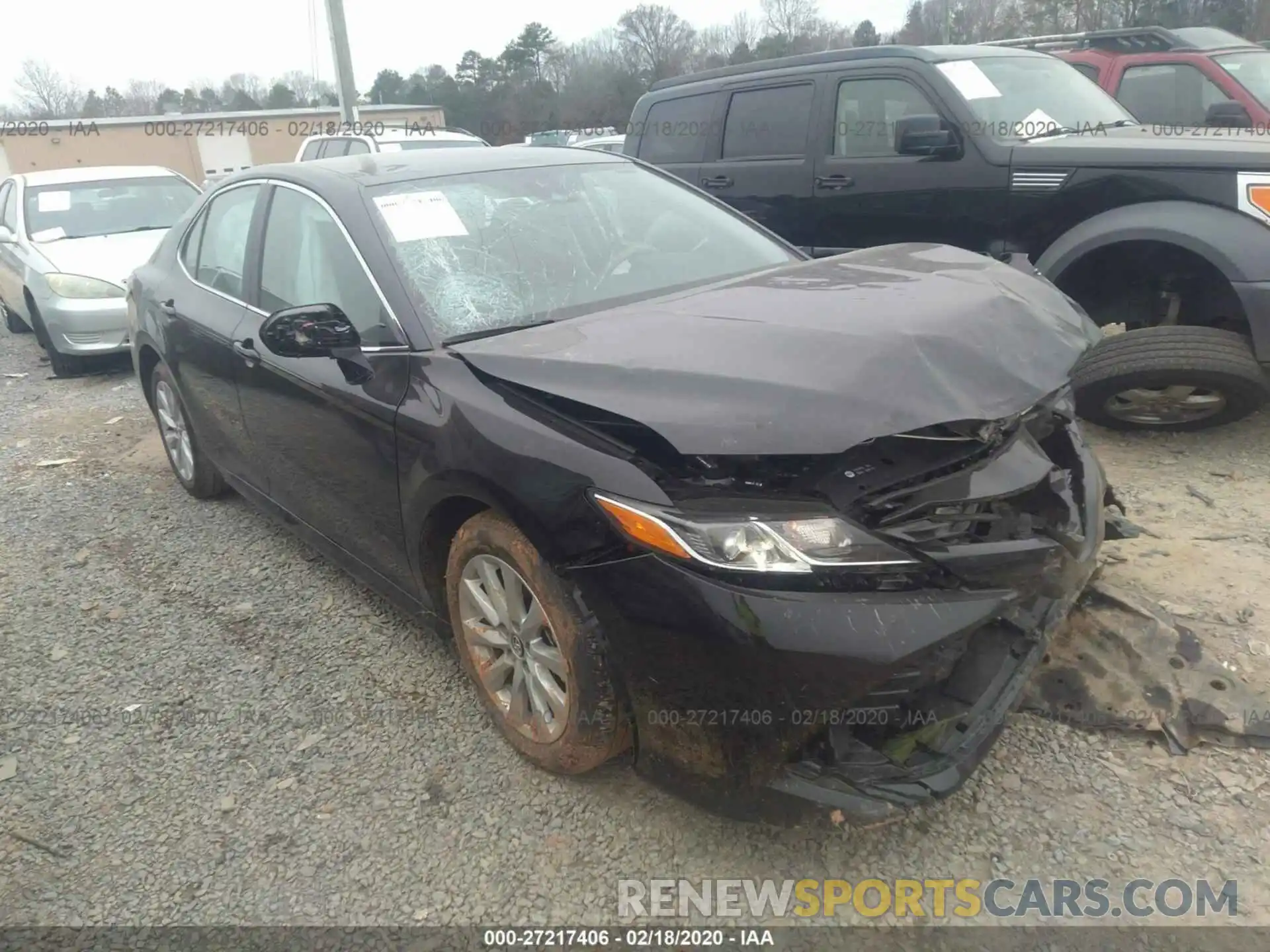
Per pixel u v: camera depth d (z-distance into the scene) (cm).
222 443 427
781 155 616
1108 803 252
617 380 230
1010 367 230
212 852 258
